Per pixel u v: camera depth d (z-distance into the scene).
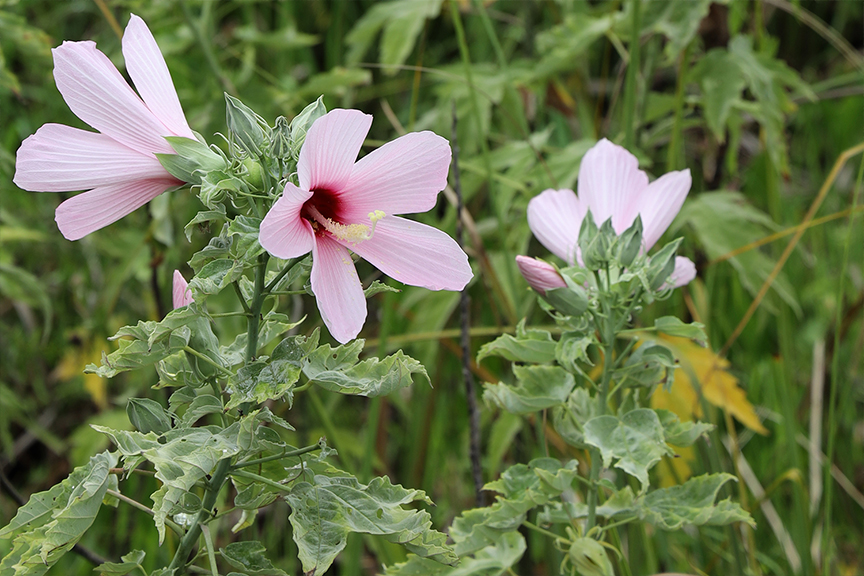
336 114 1.34
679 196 1.54
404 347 2.25
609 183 1.55
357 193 1.38
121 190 1.39
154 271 1.93
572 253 1.55
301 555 1.38
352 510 1.40
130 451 1.38
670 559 1.76
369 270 2.08
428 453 2.15
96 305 2.26
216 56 2.19
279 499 1.41
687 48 1.89
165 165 1.36
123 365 1.39
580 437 1.53
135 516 2.09
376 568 2.09
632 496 1.53
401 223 1.39
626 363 1.51
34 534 1.38
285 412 2.09
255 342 1.40
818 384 2.09
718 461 1.73
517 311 1.81
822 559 1.81
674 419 1.53
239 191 1.35
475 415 1.73
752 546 1.80
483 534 1.52
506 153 1.98
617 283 1.49
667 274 1.49
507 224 2.08
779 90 2.01
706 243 1.88
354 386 1.37
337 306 1.36
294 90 2.25
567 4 2.16
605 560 1.48
